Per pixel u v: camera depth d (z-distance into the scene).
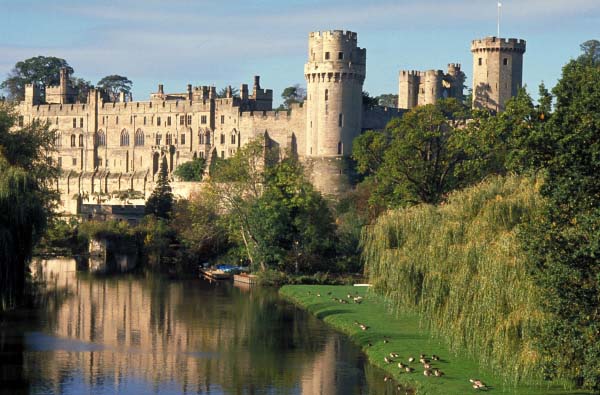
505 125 110.25
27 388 85.31
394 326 112.00
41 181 132.00
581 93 82.00
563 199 71.44
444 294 86.69
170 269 186.62
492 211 82.94
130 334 110.50
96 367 93.56
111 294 144.38
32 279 162.12
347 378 89.44
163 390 85.50
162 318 122.19
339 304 130.25
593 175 71.62
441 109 155.38
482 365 79.69
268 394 84.25
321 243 166.00
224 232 189.12
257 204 169.12
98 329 113.19
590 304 66.44
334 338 108.69
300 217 166.00
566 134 76.94
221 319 121.81
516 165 92.75
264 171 181.75
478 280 78.25
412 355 94.56
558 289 67.06
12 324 115.19
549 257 68.00
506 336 73.31
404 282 95.88
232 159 191.12
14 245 105.94
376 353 97.75
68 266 188.00
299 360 97.19
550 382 75.88
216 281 165.50
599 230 65.56
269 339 108.19
